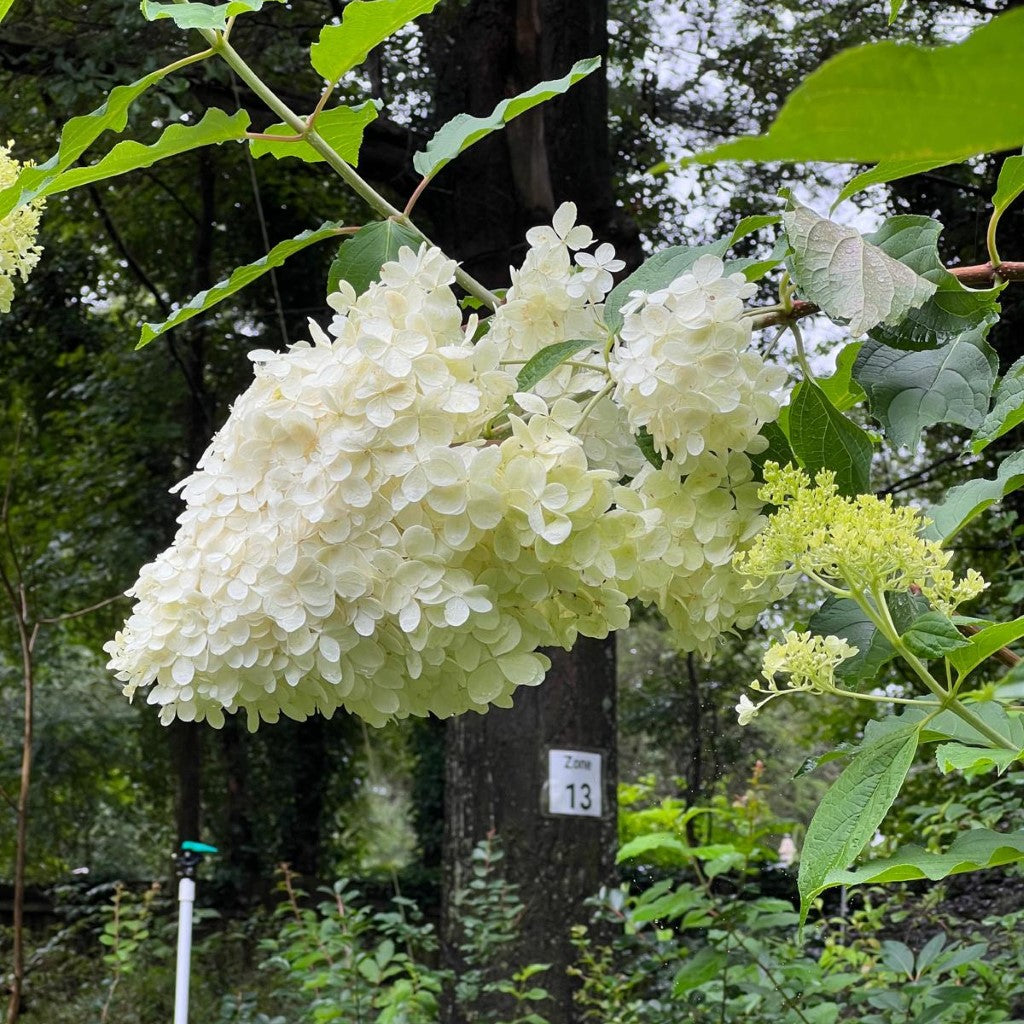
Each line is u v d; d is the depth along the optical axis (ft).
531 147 16.80
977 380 3.13
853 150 0.90
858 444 3.19
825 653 2.89
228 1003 15.71
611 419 3.42
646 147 24.13
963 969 9.48
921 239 3.14
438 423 2.94
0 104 19.35
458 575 2.92
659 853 13.80
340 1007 12.37
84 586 31.19
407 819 36.35
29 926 26.86
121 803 35.68
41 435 31.63
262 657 3.11
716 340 2.95
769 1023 8.88
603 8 17.95
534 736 15.33
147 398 30.60
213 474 3.19
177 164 27.84
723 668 30.09
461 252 17.08
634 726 31.04
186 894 11.59
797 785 27.53
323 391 2.95
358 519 2.92
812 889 2.60
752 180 22.90
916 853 2.89
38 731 32.14
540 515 2.86
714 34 24.32
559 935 14.85
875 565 2.70
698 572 3.20
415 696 3.20
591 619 3.08
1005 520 12.76
